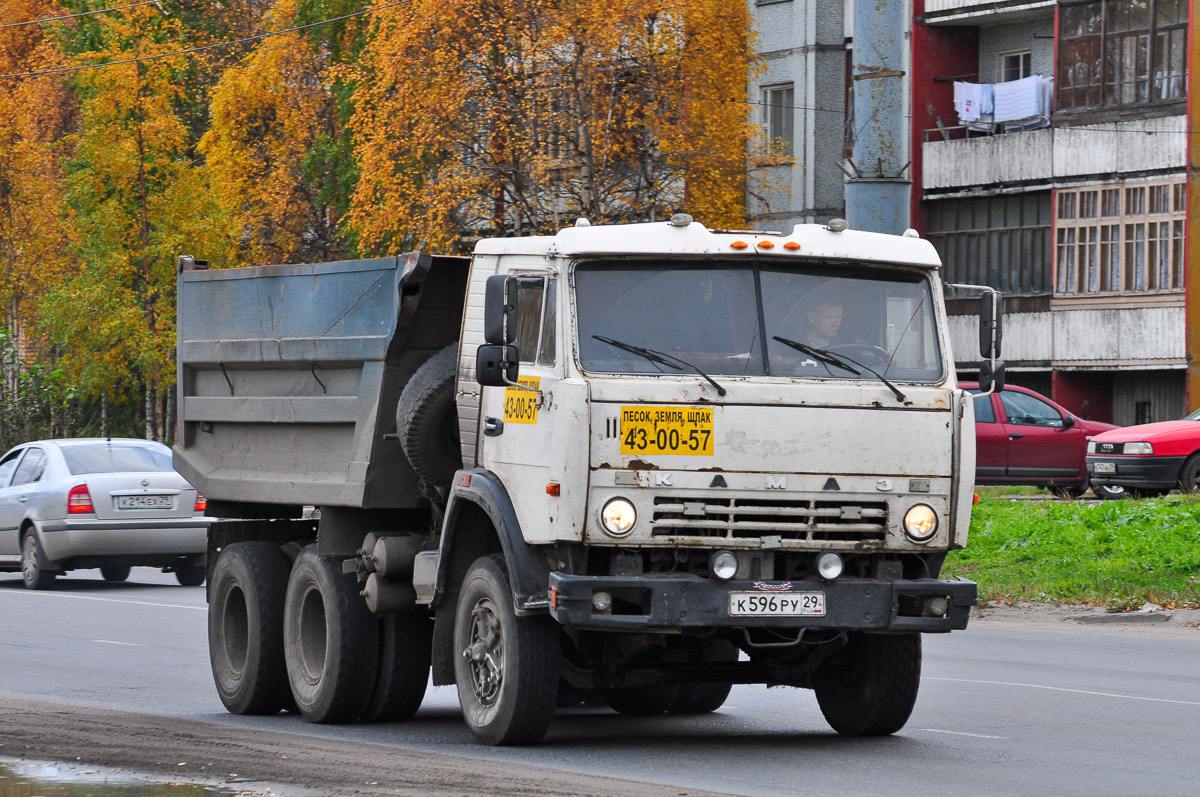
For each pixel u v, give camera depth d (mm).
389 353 18969
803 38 78312
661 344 16000
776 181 74312
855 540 15984
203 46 89562
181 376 23266
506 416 16656
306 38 80188
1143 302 69562
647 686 17156
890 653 17422
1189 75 68062
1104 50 70875
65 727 18266
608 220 60750
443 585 17656
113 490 38938
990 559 38562
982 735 18000
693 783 14758
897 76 35875
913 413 16156
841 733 18172
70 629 30969
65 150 94750
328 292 20234
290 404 20859
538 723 16547
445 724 19797
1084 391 73438
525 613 16078
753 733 18547
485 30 60656
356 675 19375
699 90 60719
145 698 22250
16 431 79688
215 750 16562
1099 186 71000
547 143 61000
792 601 15734
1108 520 40500
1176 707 20234
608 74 60000
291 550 21250
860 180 35938
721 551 15703
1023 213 74625
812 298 16422
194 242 74750
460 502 17312
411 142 62000
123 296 74500
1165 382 71312
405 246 66188
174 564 40844
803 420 15875
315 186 81250
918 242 16812
